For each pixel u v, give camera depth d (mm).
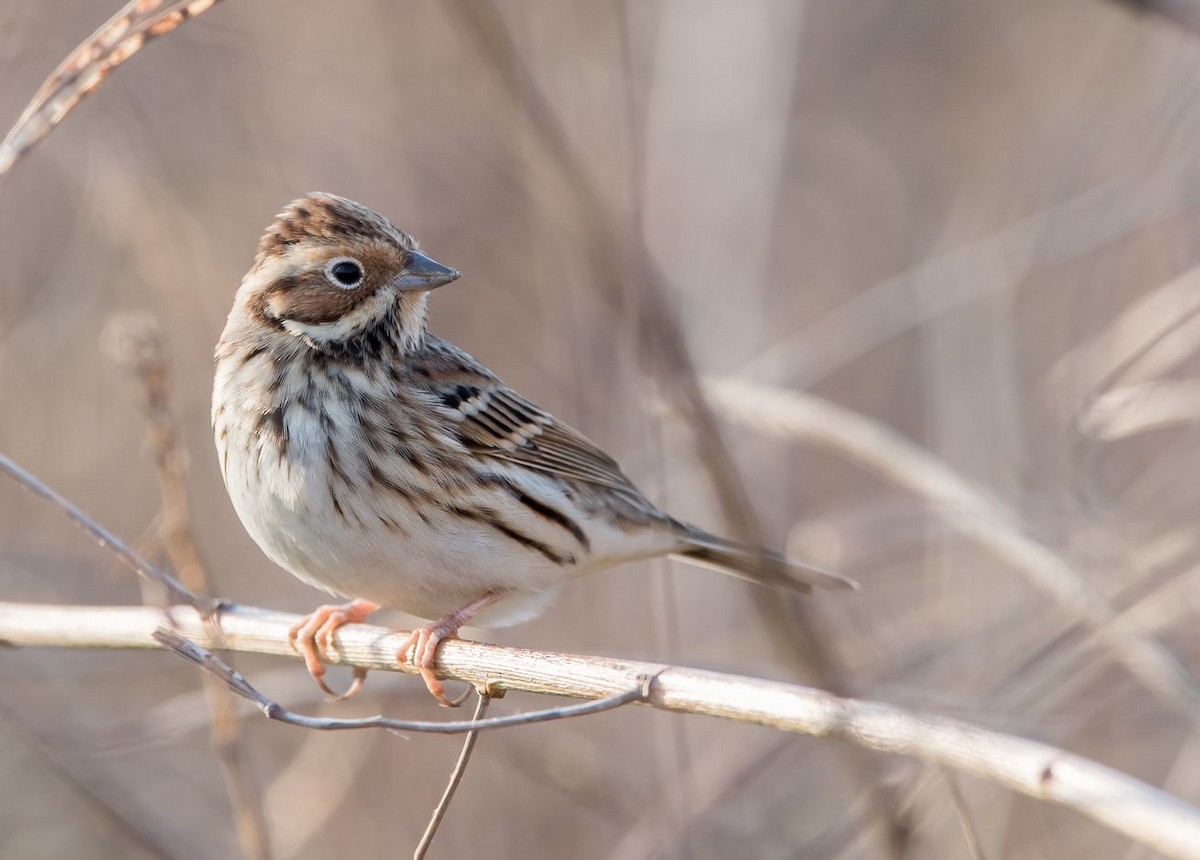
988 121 18297
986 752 6613
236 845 13250
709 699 7312
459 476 10016
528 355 15164
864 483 16141
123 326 9461
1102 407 11906
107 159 14703
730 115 16188
